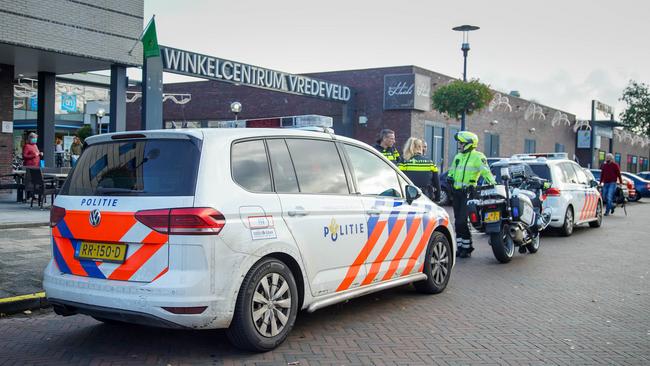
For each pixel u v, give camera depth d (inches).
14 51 592.1
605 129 1985.7
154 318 170.6
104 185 188.9
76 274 186.7
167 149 184.9
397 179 258.5
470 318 236.1
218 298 172.9
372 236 231.6
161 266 171.8
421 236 262.7
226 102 1264.8
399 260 248.8
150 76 667.4
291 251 195.2
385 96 1080.8
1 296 240.1
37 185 531.8
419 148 371.9
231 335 183.9
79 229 186.7
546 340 208.2
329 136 228.1
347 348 196.2
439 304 258.5
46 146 720.3
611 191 747.4
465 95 911.7
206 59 764.0
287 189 200.5
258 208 186.2
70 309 191.8
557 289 293.9
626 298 275.9
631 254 412.5
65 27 594.2
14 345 197.5
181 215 170.6
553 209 502.0
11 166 692.7
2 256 319.0
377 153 251.0
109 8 627.5
